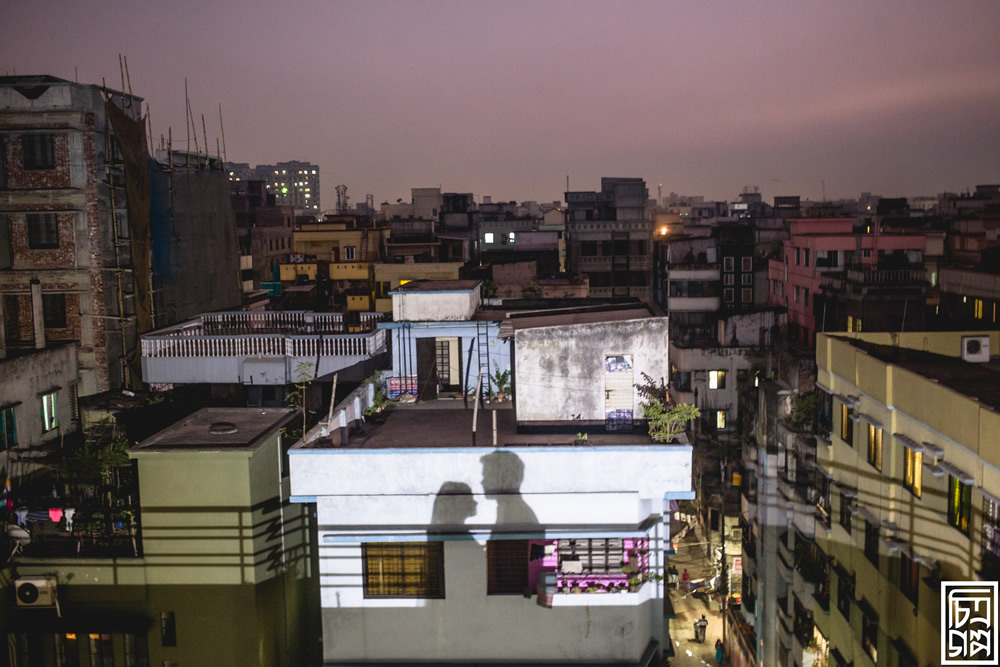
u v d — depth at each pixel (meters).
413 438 21.12
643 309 24.20
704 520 51.81
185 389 32.28
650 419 20.62
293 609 22.00
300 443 20.02
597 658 19.39
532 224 88.12
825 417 30.39
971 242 65.38
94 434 29.56
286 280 86.75
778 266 68.88
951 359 28.30
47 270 37.25
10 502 25.05
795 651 31.86
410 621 19.55
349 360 30.77
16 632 20.11
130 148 38.94
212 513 19.77
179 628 20.02
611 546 19.42
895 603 23.05
